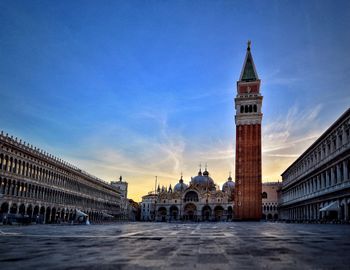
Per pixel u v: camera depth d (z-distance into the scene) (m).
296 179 129.25
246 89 149.25
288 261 14.12
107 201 175.25
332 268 12.41
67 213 122.06
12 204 86.62
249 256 15.77
